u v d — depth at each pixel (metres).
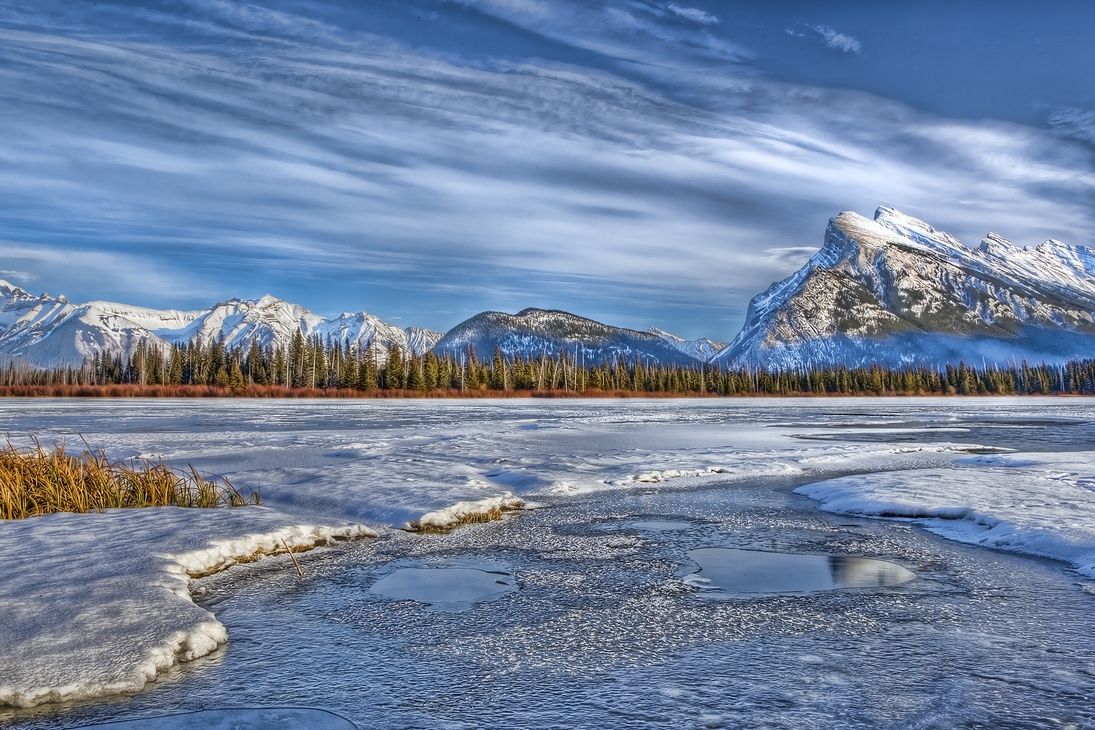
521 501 13.54
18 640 5.79
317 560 9.37
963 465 19.98
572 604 7.50
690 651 6.11
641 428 35.47
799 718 4.78
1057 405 86.75
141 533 9.59
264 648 6.20
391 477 15.07
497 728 4.66
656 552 9.84
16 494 11.32
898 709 4.91
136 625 6.19
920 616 7.04
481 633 6.59
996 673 5.55
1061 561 9.21
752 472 18.09
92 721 4.77
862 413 58.62
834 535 10.94
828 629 6.67
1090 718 4.76
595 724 4.70
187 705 5.03
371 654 6.05
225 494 13.76
